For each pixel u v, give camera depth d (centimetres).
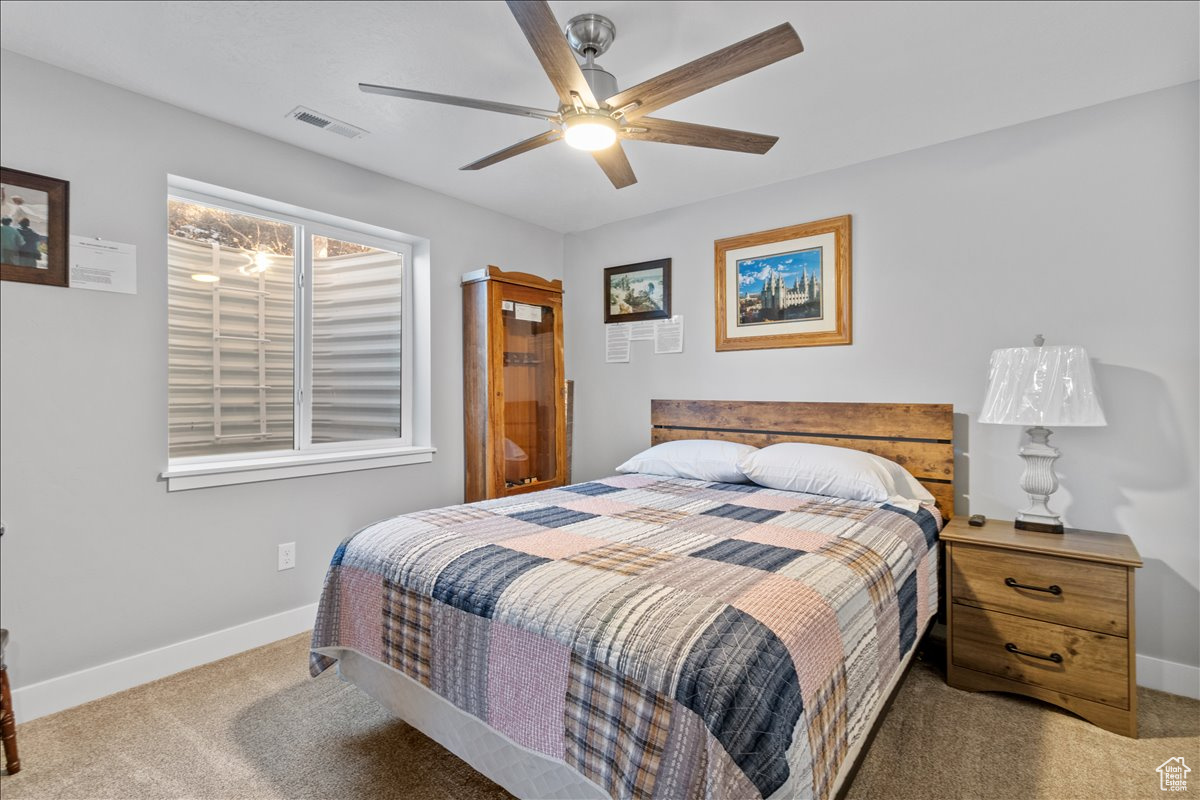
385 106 226
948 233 261
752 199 321
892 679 163
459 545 167
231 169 241
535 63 196
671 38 182
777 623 117
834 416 289
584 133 176
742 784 94
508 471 329
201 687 214
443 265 329
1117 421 223
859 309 286
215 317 259
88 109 203
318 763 169
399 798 154
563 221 383
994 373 221
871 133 252
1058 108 230
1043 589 198
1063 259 234
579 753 117
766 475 266
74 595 201
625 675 111
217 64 196
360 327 307
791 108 229
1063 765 169
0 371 186
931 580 213
